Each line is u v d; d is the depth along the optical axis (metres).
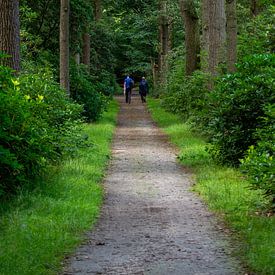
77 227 8.30
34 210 9.00
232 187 10.95
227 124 13.29
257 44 18.47
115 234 8.16
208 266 6.62
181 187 11.84
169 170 14.07
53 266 6.60
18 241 7.34
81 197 10.15
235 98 13.03
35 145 10.36
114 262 6.82
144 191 11.42
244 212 9.07
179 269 6.53
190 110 23.98
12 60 14.57
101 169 13.70
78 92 25.59
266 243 7.18
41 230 7.89
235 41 18.31
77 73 26.25
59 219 8.57
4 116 9.67
